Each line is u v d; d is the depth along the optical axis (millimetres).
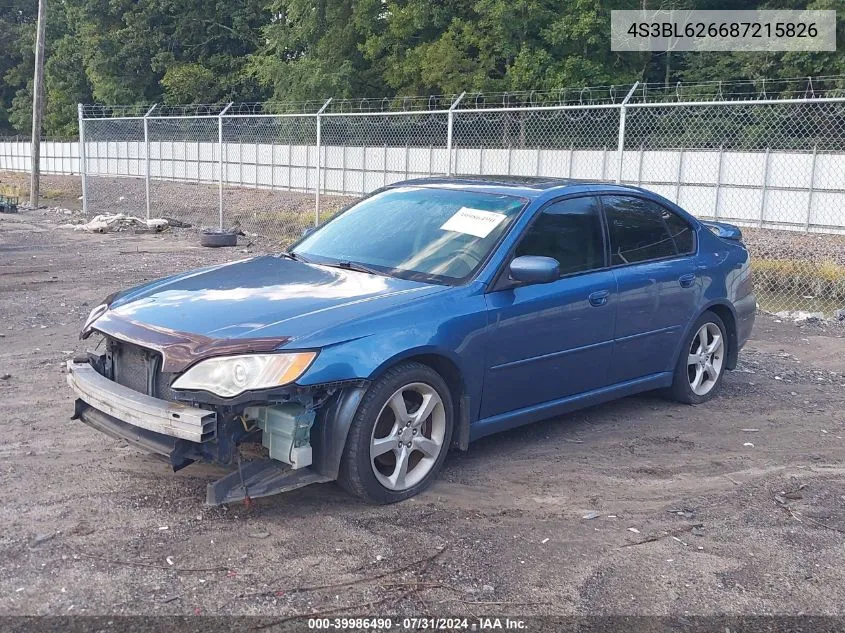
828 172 22703
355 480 4168
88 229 18359
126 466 4742
